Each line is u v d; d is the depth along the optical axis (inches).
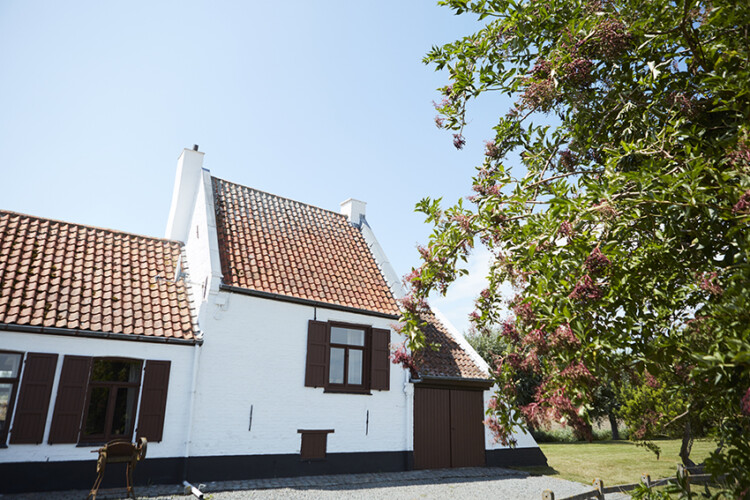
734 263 110.0
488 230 152.0
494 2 149.8
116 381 372.8
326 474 440.1
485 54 162.1
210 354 406.3
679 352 111.1
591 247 123.3
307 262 522.9
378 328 510.0
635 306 128.3
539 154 167.5
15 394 331.3
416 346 168.9
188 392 390.9
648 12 131.5
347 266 556.1
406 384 510.9
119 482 350.0
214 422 394.6
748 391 89.7
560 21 148.9
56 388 344.2
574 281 118.6
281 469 417.1
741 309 94.7
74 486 335.0
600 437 1008.9
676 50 139.7
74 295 390.3
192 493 338.0
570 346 115.3
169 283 458.3
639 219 121.9
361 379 498.9
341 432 459.5
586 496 270.1
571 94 140.2
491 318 165.3
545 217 134.3
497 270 163.5
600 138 156.4
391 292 550.3
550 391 124.6
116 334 368.8
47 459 330.6
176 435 378.0
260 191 589.0
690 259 127.0
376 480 427.5
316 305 471.8
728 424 122.6
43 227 450.0
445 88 170.9
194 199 543.2
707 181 115.2
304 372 452.8
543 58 146.8
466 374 554.9
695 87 134.6
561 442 924.6
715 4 115.0
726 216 103.9
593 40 131.1
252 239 506.3
